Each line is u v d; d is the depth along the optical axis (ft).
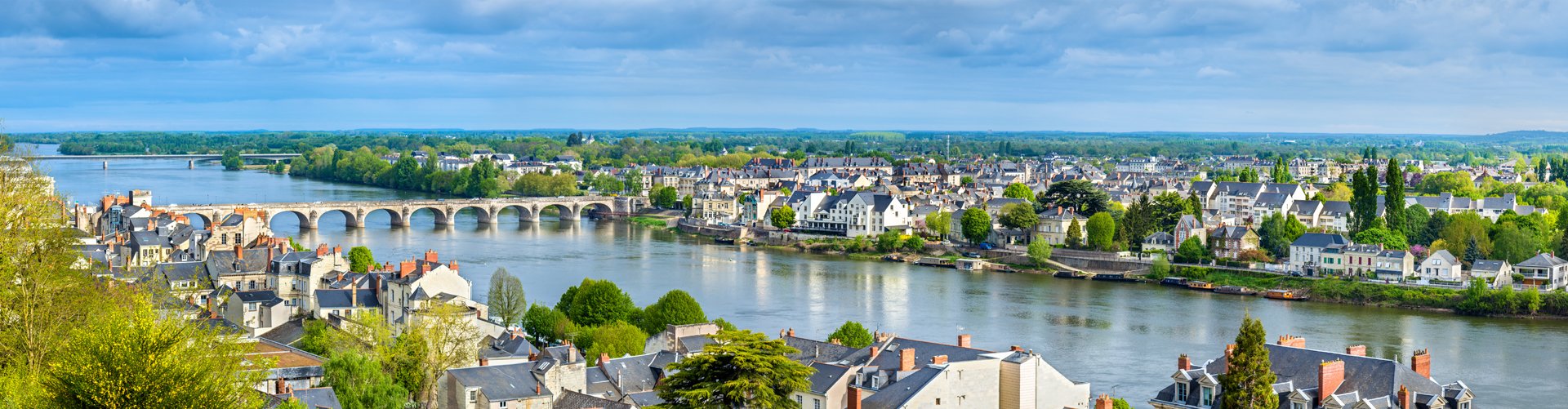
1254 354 628.69
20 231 582.76
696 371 604.90
